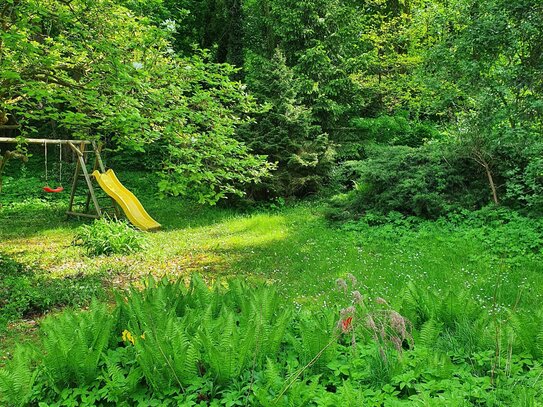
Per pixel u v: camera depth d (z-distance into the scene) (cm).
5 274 746
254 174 771
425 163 1089
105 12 662
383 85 1944
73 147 1281
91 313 411
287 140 1373
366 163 1138
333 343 338
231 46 1959
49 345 335
